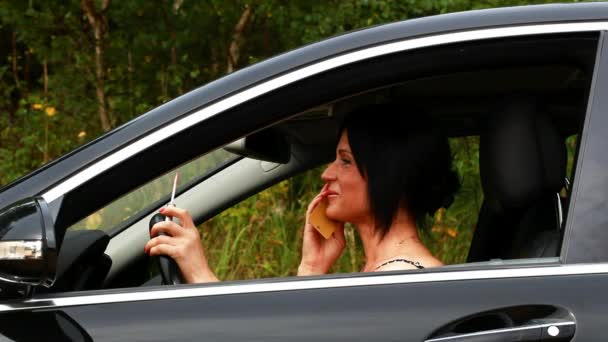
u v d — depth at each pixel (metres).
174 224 4.49
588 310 3.79
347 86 4.01
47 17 13.37
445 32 4.07
